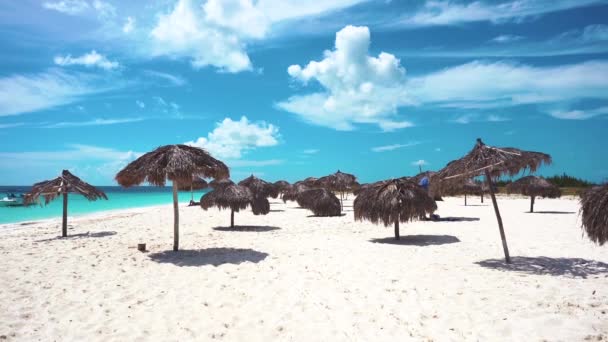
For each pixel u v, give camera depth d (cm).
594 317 498
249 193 1422
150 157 928
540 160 805
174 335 479
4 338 471
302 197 2297
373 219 1105
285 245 1077
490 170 829
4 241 1199
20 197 3844
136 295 632
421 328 485
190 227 1557
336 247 1034
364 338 462
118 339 469
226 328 499
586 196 671
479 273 738
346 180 2480
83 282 708
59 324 515
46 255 954
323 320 519
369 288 652
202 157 953
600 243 643
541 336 448
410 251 969
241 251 991
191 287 674
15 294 636
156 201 4931
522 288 634
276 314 544
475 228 1417
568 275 716
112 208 3247
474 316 516
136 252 990
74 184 1311
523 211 2186
